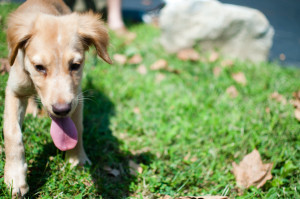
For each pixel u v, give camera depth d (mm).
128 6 2895
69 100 740
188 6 1761
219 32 1757
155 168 919
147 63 1571
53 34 764
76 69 788
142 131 1074
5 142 763
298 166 933
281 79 1523
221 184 886
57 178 821
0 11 1481
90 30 831
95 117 1097
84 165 881
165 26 1826
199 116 1155
